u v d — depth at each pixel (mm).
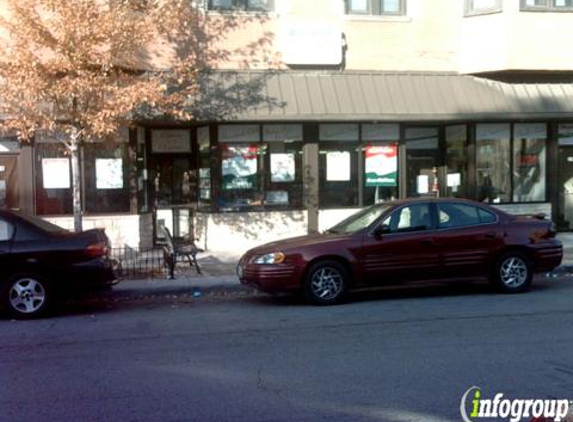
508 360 6328
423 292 10438
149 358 6719
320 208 15539
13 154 13641
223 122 14656
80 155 13891
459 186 16625
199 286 10836
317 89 15156
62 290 8992
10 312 8875
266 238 15297
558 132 16688
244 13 15203
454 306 9141
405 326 7914
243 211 15211
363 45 15750
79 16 10641
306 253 9391
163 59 14625
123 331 8062
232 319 8656
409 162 16734
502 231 10008
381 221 9719
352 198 15742
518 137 16438
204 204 15539
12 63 10539
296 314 8844
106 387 5770
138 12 11812
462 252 9820
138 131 14703
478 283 11258
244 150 15188
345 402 5242
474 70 15961
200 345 7227
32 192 13719
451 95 15672
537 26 15680
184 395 5504
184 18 12664
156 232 15562
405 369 6098
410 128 16719
